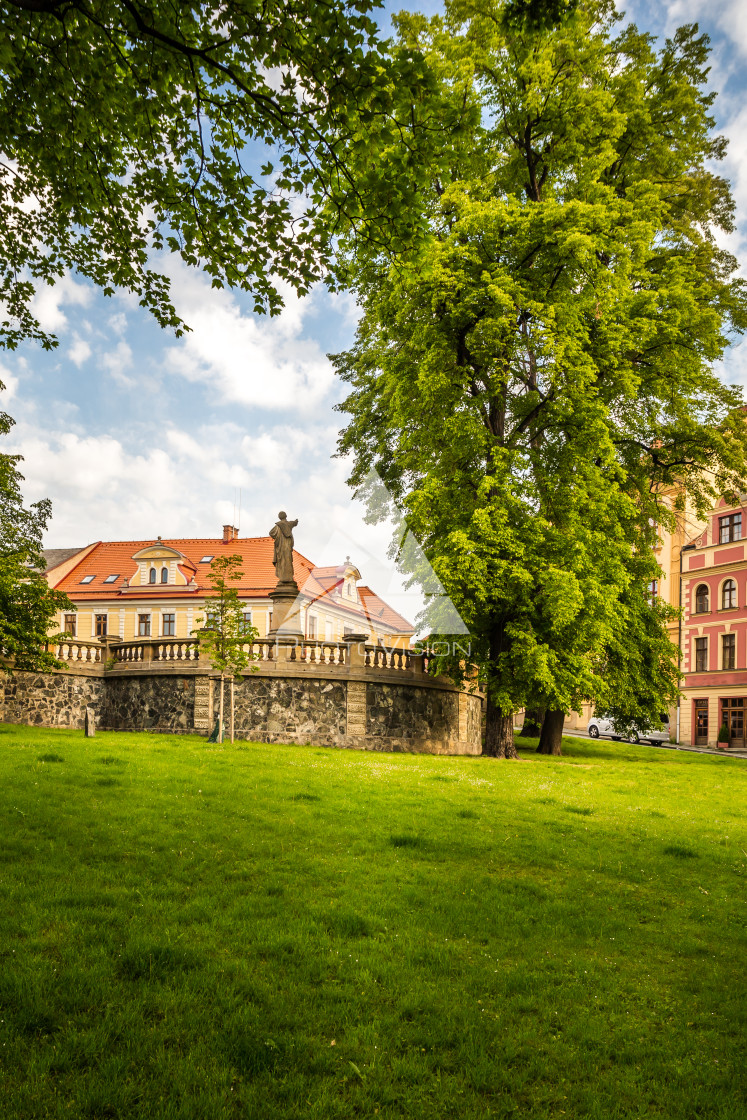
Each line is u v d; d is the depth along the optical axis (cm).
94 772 1055
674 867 757
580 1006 425
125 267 1015
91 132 830
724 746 4406
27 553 2234
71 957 436
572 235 1780
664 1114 325
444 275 1789
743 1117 322
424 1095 329
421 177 738
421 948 484
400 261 830
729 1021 417
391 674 2166
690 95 2300
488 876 665
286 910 539
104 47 732
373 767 1441
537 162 2272
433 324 1894
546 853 777
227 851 688
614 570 2028
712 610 4684
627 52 2380
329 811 901
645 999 441
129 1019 370
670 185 2436
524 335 1944
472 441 1927
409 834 789
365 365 2525
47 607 2050
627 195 2241
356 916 522
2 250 1047
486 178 2106
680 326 2162
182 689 2186
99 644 2425
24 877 577
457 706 2448
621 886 679
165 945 450
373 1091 326
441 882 636
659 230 2223
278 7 650
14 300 1102
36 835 697
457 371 1936
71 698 2355
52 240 1039
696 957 515
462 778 1347
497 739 2056
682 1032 401
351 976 437
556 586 1758
